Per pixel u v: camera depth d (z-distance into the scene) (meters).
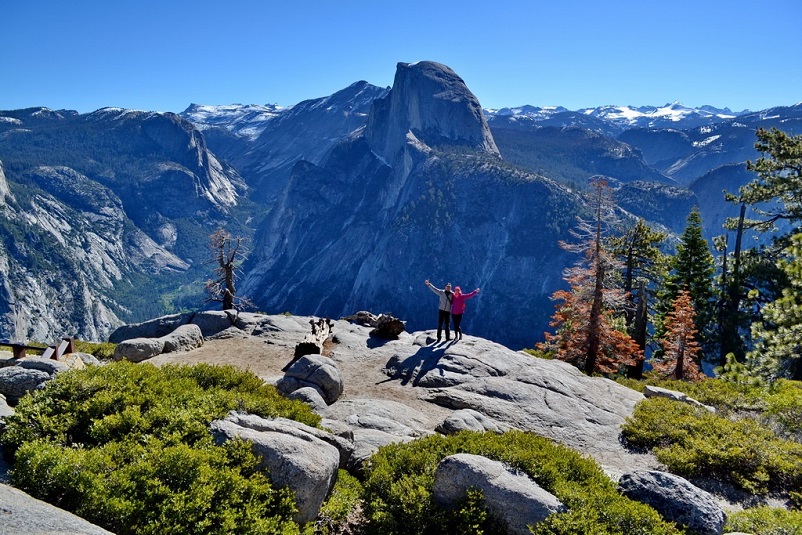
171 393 10.05
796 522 9.80
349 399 16.30
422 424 14.66
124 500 6.78
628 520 8.25
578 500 8.48
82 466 7.22
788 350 18.67
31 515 5.73
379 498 9.04
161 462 7.36
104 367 10.66
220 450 7.93
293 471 7.93
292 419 11.03
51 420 8.57
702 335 43.50
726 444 14.20
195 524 6.73
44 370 11.05
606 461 14.07
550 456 9.97
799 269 19.00
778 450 14.10
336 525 8.84
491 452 9.79
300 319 28.14
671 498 9.22
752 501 12.45
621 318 43.03
